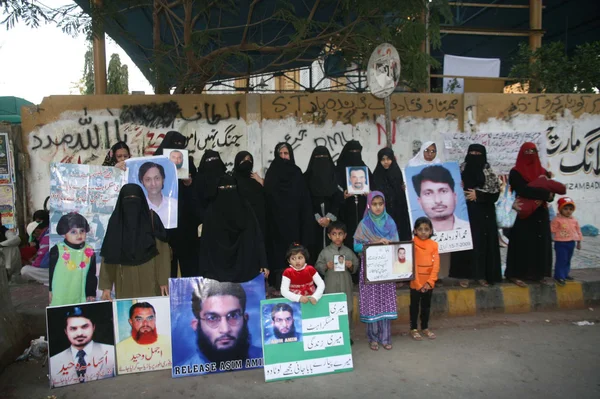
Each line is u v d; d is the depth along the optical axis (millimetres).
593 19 13047
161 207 4441
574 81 9547
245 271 4090
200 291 4016
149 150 7680
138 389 3645
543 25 13539
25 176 7371
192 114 7766
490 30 10609
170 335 3982
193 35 7277
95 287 4344
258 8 8445
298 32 6793
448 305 5297
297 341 3885
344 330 3990
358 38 6680
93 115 7543
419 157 5359
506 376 3807
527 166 5422
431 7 6191
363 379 3783
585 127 8688
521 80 10047
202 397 3508
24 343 4449
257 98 7887
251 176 5105
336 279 4352
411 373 3879
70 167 4383
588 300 5613
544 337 4691
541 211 5422
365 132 8211
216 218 4117
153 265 4258
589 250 7293
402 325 5125
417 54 6273
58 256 4242
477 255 5305
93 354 3820
